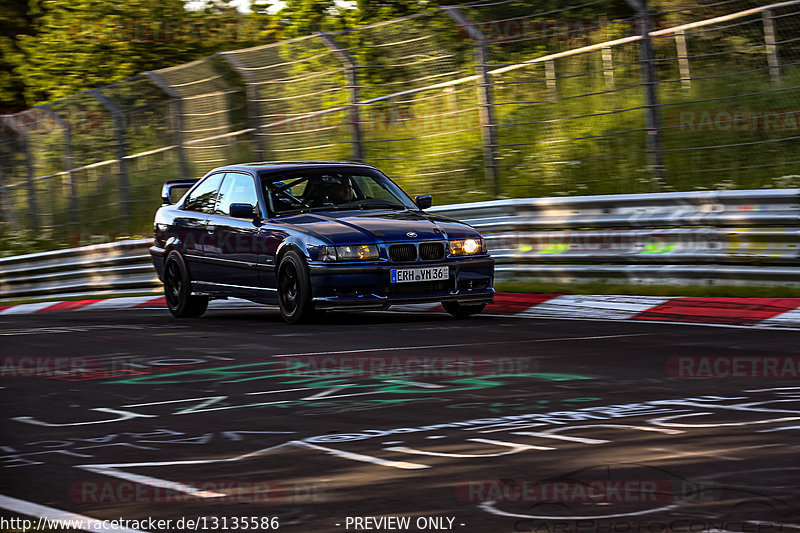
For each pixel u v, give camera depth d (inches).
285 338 678.5
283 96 1306.6
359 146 1204.5
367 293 736.3
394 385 493.4
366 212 799.1
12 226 1688.0
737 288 824.9
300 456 355.9
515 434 379.9
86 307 1146.0
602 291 885.8
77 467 350.9
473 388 478.9
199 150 1489.9
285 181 823.7
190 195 905.5
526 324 726.5
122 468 346.9
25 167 1668.3
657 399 441.1
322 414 430.3
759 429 376.2
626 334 655.1
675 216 877.2
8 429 421.1
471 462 338.3
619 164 1194.6
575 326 706.8
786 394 445.4
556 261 948.0
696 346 592.4
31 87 2258.9
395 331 698.2
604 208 924.0
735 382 478.0
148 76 1369.3
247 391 491.8
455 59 1273.4
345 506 291.0
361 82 1323.8
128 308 1067.3
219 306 1010.1
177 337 711.1
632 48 1274.6
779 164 1082.7
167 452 369.4
